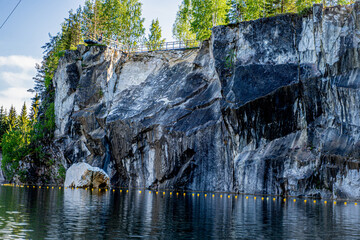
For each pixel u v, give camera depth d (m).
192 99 54.03
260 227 16.28
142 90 61.47
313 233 15.02
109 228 14.95
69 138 65.69
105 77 62.91
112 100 62.62
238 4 62.25
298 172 40.03
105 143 58.81
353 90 39.34
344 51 41.62
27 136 78.81
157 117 54.31
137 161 55.47
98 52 64.94
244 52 49.69
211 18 68.00
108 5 80.25
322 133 40.56
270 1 56.47
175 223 16.86
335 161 37.94
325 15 44.34
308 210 24.47
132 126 55.25
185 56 63.22
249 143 45.53
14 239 12.29
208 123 49.41
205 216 19.83
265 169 42.06
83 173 47.84
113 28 79.88
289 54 46.62
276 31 48.50
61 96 68.62
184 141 50.25
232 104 46.12
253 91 45.66
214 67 52.72
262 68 47.16
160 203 27.47
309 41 45.78
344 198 36.28
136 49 74.88
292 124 43.31
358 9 42.34
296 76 44.12
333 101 40.81
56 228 14.62
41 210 20.80
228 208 24.62
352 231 15.73
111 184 57.62
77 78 66.69
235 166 45.34
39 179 71.81
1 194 34.56
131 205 25.12
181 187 50.19
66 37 83.19
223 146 48.03
